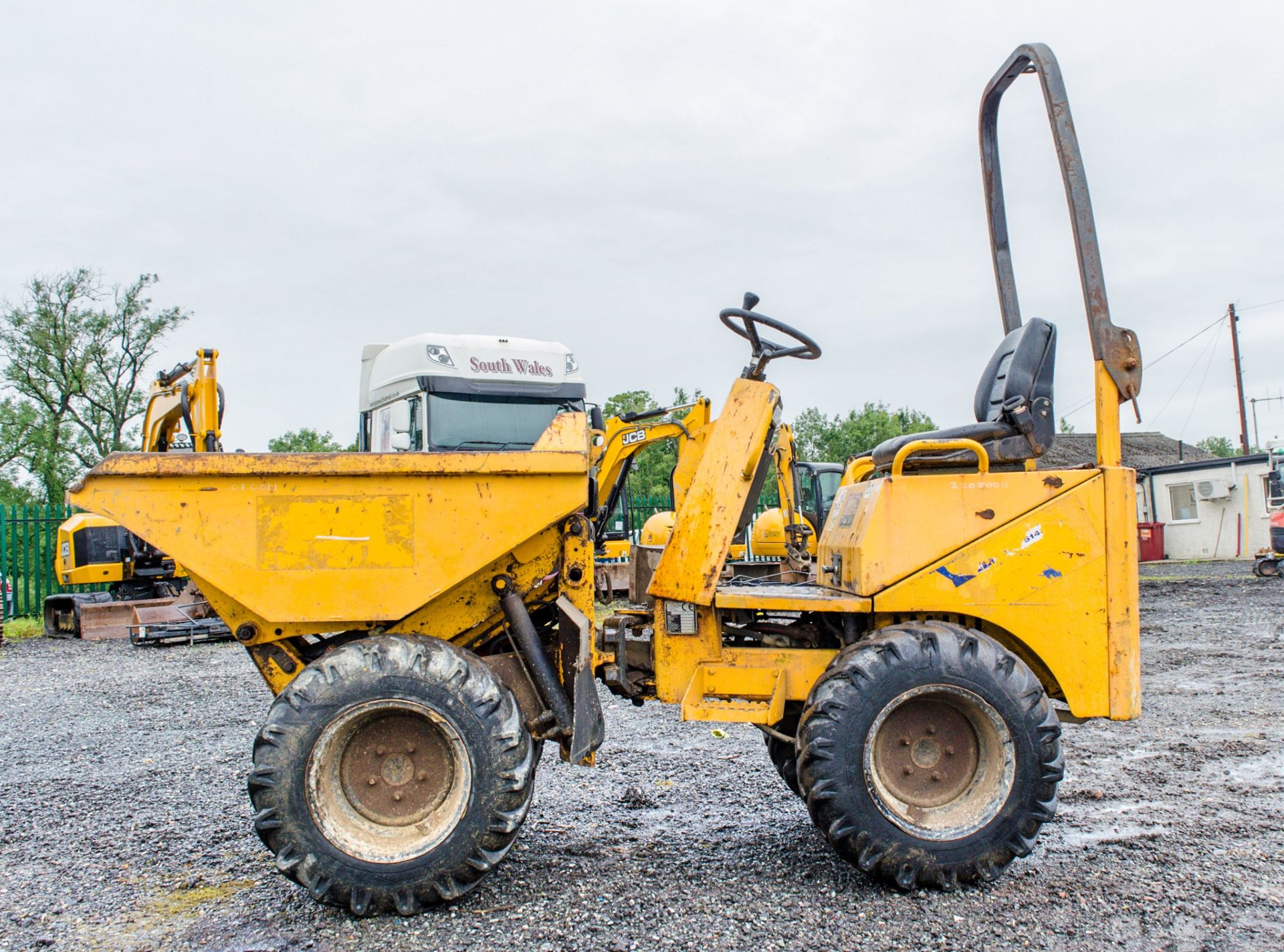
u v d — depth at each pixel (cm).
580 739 378
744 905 357
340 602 372
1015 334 466
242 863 413
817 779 366
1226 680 848
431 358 1028
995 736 376
